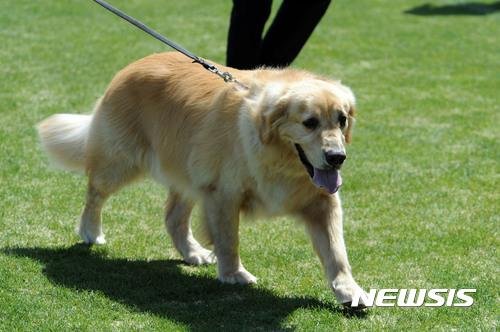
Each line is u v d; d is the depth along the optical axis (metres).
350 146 15.67
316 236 9.37
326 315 8.80
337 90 9.05
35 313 8.66
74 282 9.61
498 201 12.90
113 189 10.87
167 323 8.52
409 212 12.35
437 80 21.58
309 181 9.26
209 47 24.14
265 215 9.66
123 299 9.18
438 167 14.56
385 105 18.86
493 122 17.64
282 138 8.97
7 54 21.89
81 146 11.26
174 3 30.81
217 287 9.60
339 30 27.64
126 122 10.62
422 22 29.92
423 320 8.77
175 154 10.16
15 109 17.00
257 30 13.58
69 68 20.80
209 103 9.84
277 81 9.31
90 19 27.22
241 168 9.37
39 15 27.34
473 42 26.83
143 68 10.66
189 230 10.89
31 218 11.67
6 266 9.92
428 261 10.51
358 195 13.09
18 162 13.92
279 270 10.26
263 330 8.43
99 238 11.09
